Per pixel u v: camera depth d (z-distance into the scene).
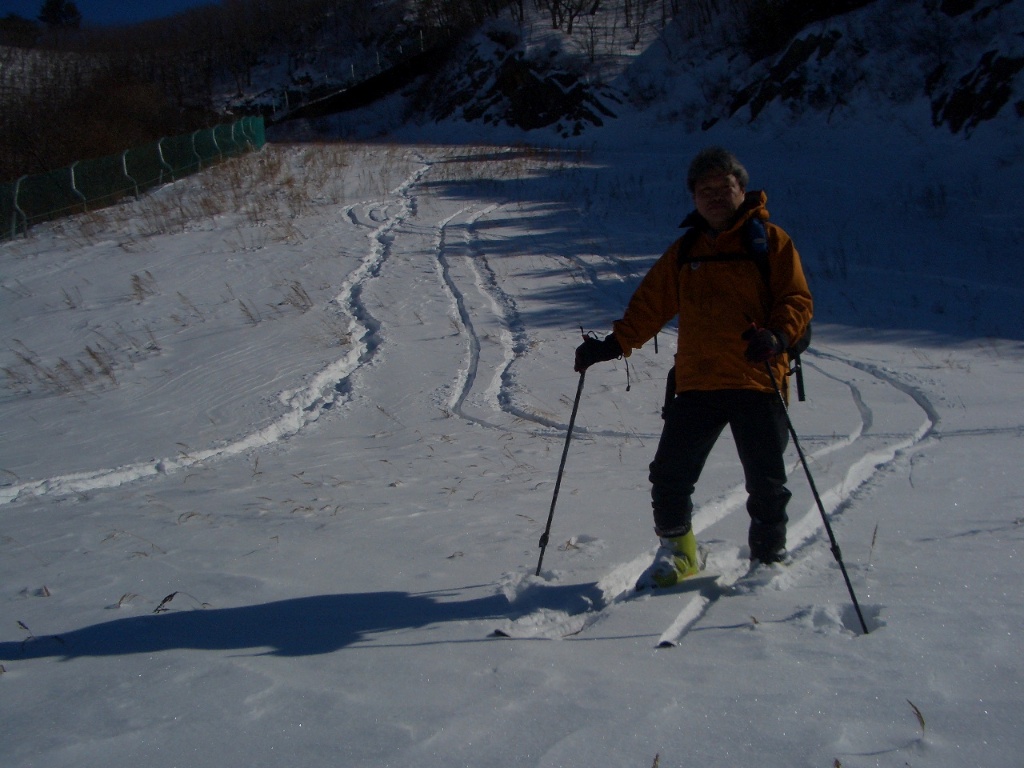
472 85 43.97
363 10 58.59
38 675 3.06
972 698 2.48
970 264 13.90
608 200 20.34
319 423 8.58
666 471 3.73
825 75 27.97
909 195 18.17
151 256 17.19
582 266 14.59
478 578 3.89
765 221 3.62
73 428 8.94
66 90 44.41
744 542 4.23
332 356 10.69
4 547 5.10
